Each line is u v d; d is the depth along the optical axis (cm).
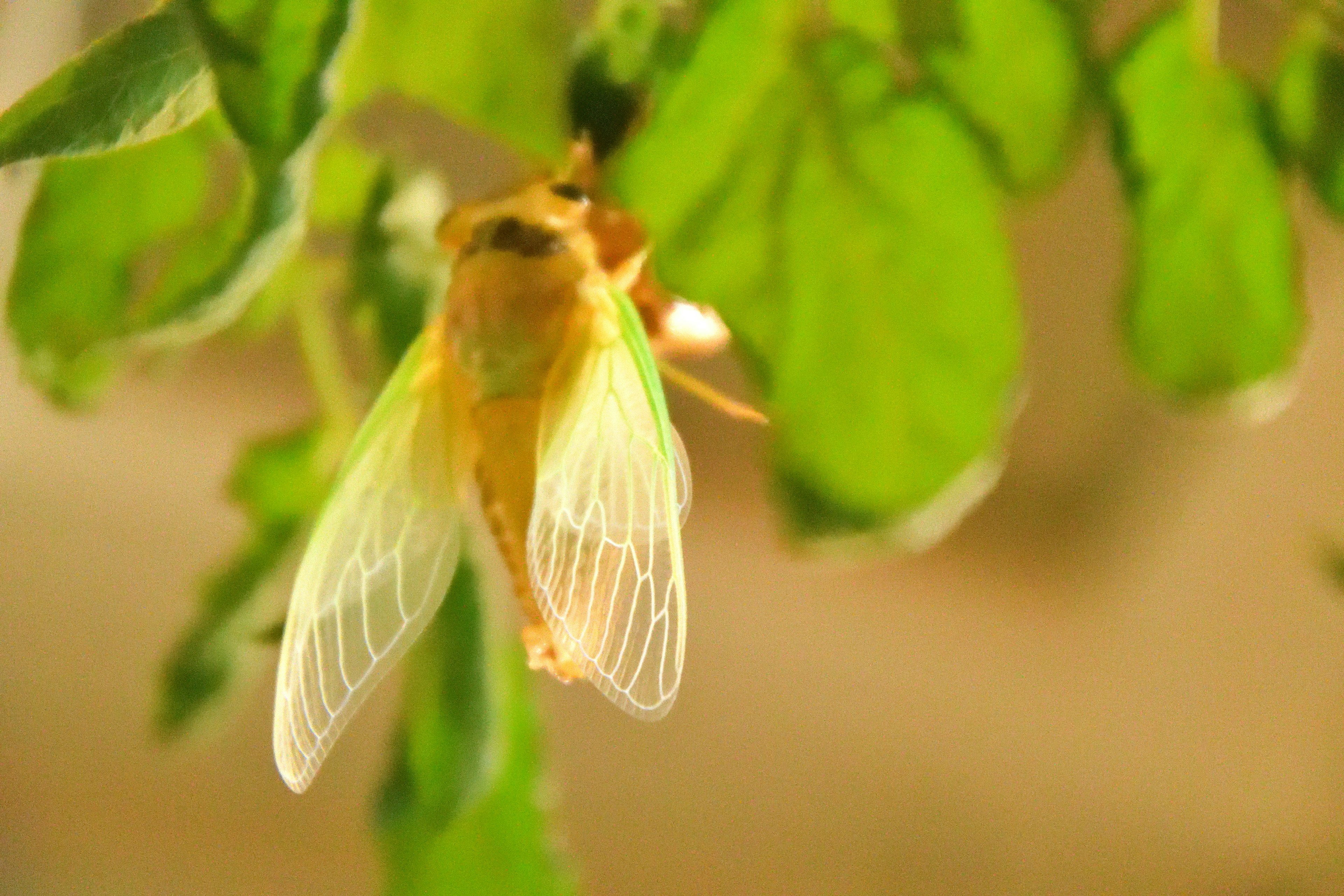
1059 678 172
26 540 154
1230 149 101
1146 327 102
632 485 101
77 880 151
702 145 101
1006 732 170
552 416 101
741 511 173
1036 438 168
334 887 153
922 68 101
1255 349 102
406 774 102
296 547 103
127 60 99
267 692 152
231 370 153
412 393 102
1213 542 158
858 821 165
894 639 172
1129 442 162
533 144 101
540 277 101
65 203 102
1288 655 159
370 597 102
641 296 102
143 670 156
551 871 102
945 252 101
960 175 101
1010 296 101
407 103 106
